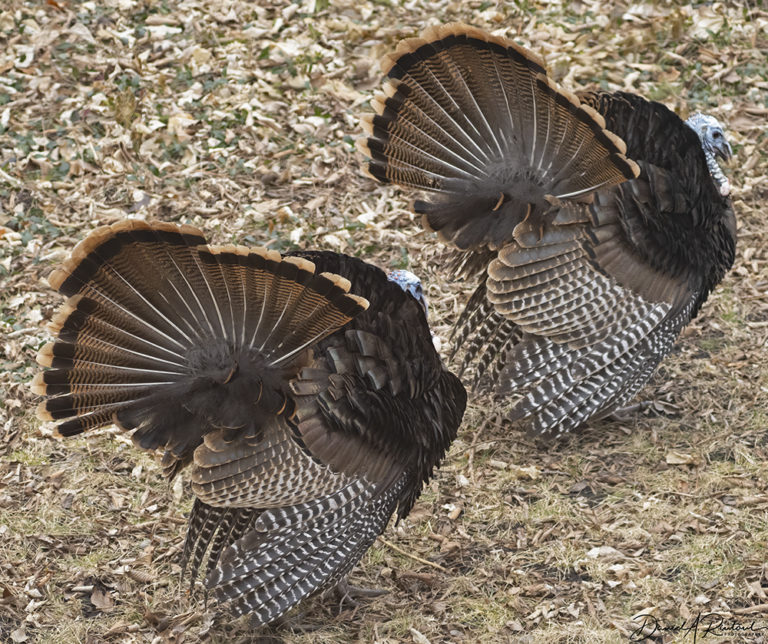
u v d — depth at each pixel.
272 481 11.70
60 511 14.70
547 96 13.79
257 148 22.09
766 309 18.58
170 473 12.42
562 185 14.58
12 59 24.11
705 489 14.97
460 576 13.70
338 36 25.19
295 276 10.73
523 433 16.36
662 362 17.67
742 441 15.91
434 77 14.16
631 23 25.69
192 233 10.66
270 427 11.70
